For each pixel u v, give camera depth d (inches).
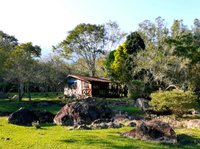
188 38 2411.4
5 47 2608.3
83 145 818.8
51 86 3398.1
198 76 2133.4
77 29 3361.2
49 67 3095.5
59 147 799.1
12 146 807.7
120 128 1117.1
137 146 825.5
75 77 2755.9
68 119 1262.3
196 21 3265.3
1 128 1088.2
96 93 2613.2
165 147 836.6
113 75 2532.0
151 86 2223.2
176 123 1288.1
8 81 2277.3
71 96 2527.1
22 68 2139.5
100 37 3432.6
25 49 2613.2
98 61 3634.4
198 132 1067.9
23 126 1167.0
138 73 2331.4
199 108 1754.4
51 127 1163.9
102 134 972.6
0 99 2383.1
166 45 2309.3
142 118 1403.8
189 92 1563.7
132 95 2215.8
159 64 2159.2
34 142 851.4
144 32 2844.5
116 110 1557.6
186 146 863.7
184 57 2202.3
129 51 2529.5
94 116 1309.1
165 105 1521.9
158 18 2856.8
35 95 2859.3
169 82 2144.4
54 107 1915.6
